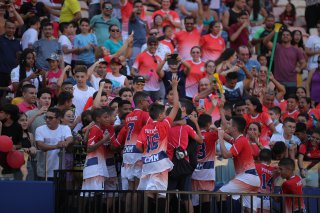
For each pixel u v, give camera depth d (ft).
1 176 104.22
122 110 110.63
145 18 172.14
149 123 100.68
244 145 105.70
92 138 103.81
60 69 137.59
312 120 137.90
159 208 98.27
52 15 164.14
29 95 121.70
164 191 95.96
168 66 145.18
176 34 159.84
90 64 148.15
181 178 102.94
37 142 107.14
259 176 111.24
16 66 142.41
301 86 159.43
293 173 112.88
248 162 106.01
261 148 119.75
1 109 109.60
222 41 160.97
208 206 106.11
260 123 125.29
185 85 144.56
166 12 167.94
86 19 149.59
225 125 111.14
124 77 138.10
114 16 165.78
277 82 152.15
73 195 103.45
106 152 106.83
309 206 108.47
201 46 160.56
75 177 107.76
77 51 147.23
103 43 156.25
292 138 124.47
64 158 108.06
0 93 138.31
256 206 107.65
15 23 155.12
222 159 115.14
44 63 142.31
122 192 98.73
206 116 108.58
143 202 95.35
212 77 144.56
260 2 182.09
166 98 141.28
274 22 171.01
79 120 115.96
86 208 103.30
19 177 104.94
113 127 105.50
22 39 149.69
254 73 146.00
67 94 114.93
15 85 134.41
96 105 116.98
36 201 102.78
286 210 109.91
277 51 163.32
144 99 104.01
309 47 168.96
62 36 147.54
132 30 159.22
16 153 104.68
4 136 104.01
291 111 142.20
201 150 107.55
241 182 105.60
